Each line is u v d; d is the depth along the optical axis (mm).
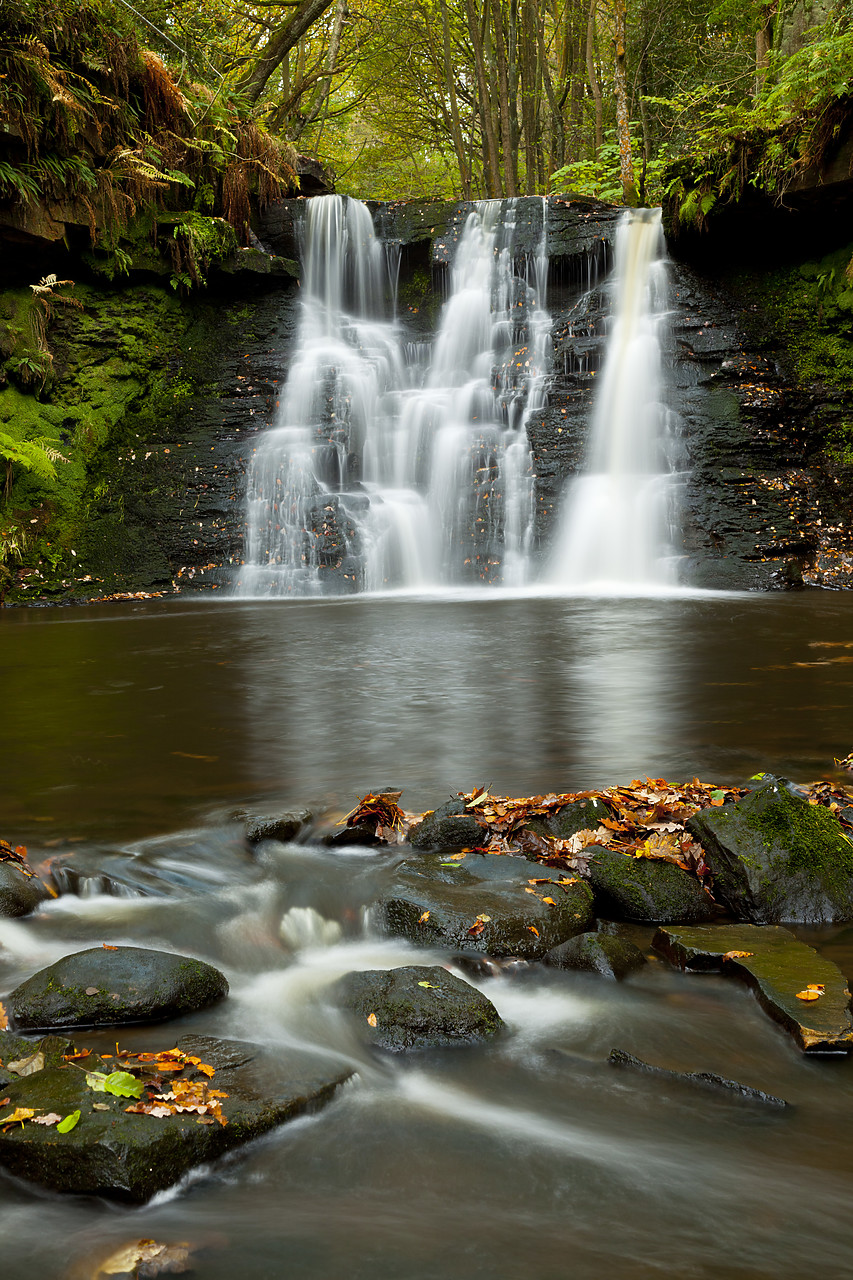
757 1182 2018
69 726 5992
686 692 6688
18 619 12094
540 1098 2381
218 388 17797
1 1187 2023
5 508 14805
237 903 3572
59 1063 2400
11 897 3438
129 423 16797
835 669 7473
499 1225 1881
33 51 14711
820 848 3629
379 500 16062
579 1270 1743
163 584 14883
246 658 8438
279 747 5422
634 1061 2531
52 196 15258
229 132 18281
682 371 16391
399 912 3354
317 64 26500
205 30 20406
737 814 3758
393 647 8852
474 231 19297
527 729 5715
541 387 16906
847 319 16203
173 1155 2033
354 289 19906
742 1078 2459
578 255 18484
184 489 16109
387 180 35625
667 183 17469
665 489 15211
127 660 8461
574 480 15781
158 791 4656
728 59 22234
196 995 2854
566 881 3582
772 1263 1760
